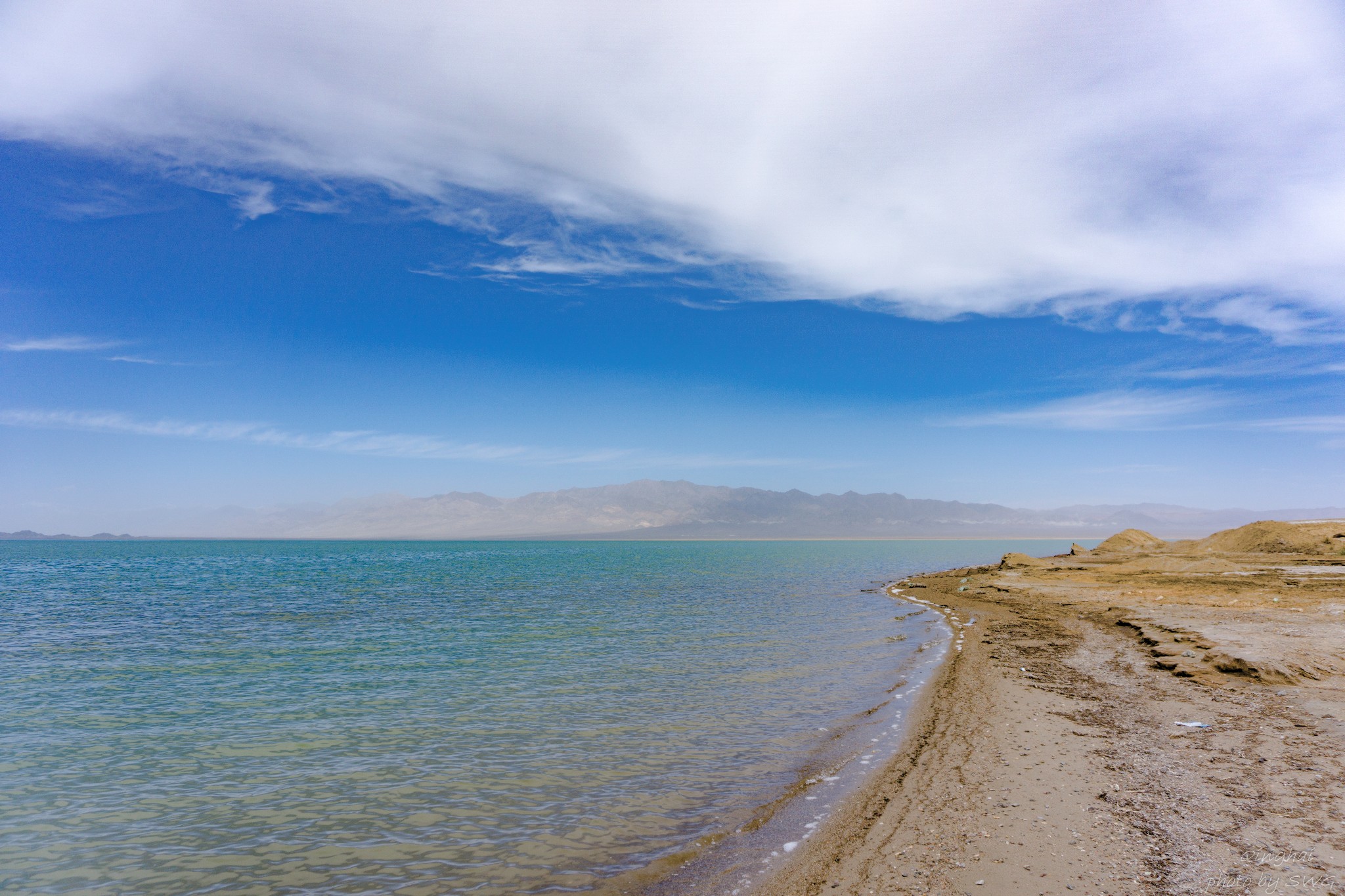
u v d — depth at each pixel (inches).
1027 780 456.1
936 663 924.6
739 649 1090.1
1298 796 398.3
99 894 365.7
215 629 1366.9
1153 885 305.3
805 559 5826.8
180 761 571.2
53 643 1208.8
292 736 639.1
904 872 339.3
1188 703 639.8
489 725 664.4
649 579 2984.7
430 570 3764.8
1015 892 306.8
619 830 422.6
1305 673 697.6
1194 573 1974.7
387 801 480.4
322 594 2210.9
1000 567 2719.0
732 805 454.0
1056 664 872.3
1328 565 1939.0
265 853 406.9
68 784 523.8
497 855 395.5
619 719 675.4
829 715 677.3
